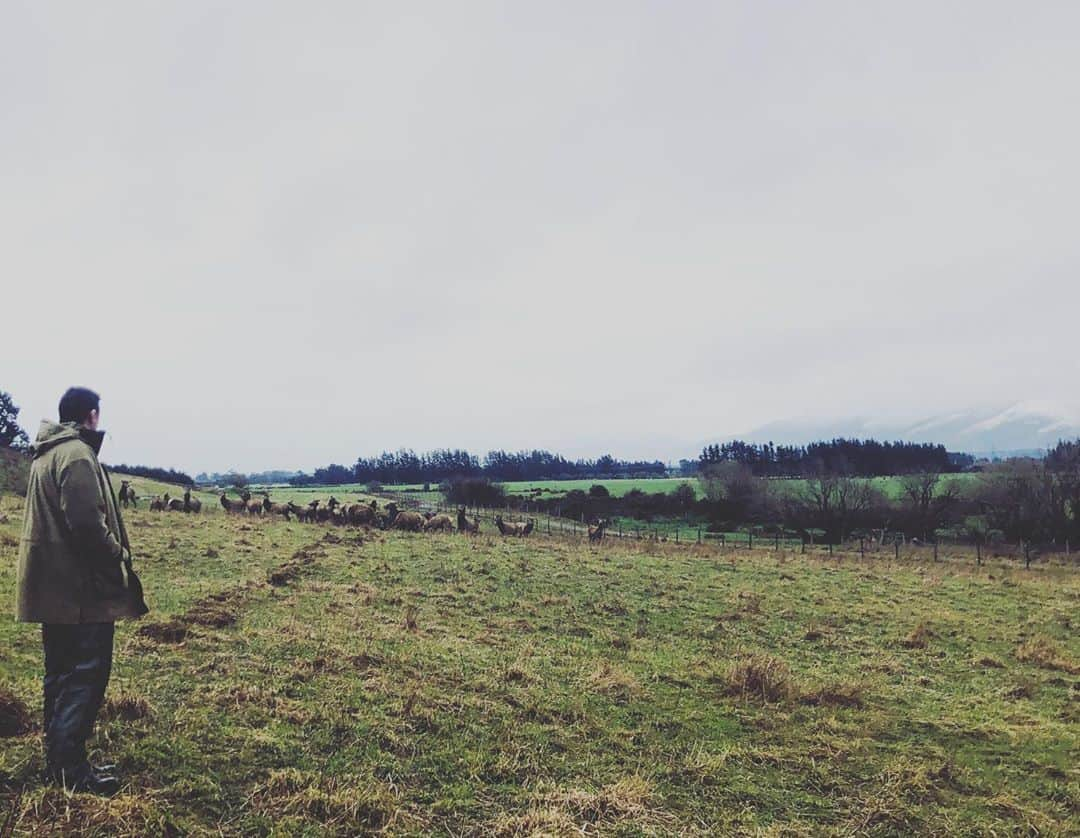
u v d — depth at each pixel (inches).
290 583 534.9
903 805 231.1
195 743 209.5
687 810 215.0
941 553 1540.4
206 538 786.8
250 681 275.9
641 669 381.7
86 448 169.0
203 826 167.9
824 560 1139.9
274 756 211.0
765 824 210.7
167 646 310.7
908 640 504.7
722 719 308.0
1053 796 251.6
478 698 295.0
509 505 2600.9
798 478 2623.0
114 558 169.6
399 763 220.5
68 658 172.4
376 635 384.2
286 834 169.8
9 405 2404.0
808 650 473.4
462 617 481.4
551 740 258.5
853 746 284.0
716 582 762.8
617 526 2206.0
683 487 2618.1
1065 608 689.0
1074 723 339.9
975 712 351.9
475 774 220.5
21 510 896.3
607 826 196.2
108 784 172.6
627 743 265.1
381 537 1026.1
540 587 642.8
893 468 3383.4
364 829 179.0
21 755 182.2
